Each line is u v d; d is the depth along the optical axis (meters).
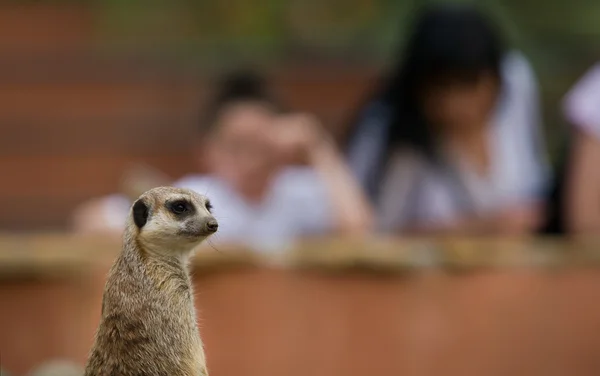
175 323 6.56
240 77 12.30
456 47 11.69
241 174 11.72
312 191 11.87
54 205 18.28
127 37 20.02
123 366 6.39
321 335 10.98
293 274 10.94
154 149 18.58
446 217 12.05
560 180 12.22
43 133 18.42
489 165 12.16
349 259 10.94
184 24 20.67
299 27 21.31
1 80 18.52
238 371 10.88
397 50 18.69
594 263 11.09
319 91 19.31
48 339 10.88
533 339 11.09
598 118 11.70
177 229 6.64
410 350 11.04
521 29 21.06
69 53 18.80
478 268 11.08
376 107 12.38
